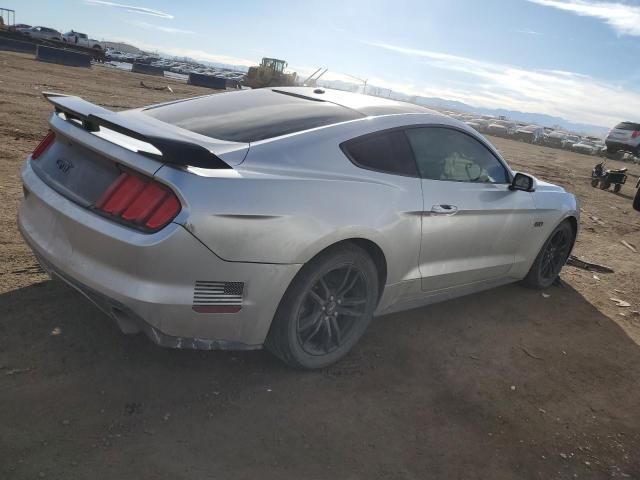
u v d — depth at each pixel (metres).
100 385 2.64
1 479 2.00
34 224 2.85
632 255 7.23
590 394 3.38
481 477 2.46
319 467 2.34
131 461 2.20
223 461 2.28
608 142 30.83
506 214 4.11
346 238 2.86
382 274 3.27
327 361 3.08
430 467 2.46
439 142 3.62
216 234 2.39
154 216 2.35
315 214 2.70
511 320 4.32
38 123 9.73
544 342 4.02
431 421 2.81
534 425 2.94
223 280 2.49
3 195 5.24
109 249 2.41
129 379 2.72
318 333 3.05
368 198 2.98
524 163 19.70
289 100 3.50
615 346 4.15
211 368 2.95
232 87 52.00
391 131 3.30
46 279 3.59
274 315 2.77
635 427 3.08
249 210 2.46
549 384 3.41
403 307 3.58
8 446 2.17
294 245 2.62
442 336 3.82
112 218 2.44
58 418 2.37
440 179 3.58
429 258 3.53
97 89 19.20
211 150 2.64
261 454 2.36
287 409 2.70
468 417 2.90
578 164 25.08
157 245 2.30
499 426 2.88
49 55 32.91
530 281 4.96
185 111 3.32
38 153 3.08
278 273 2.61
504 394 3.20
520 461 2.62
